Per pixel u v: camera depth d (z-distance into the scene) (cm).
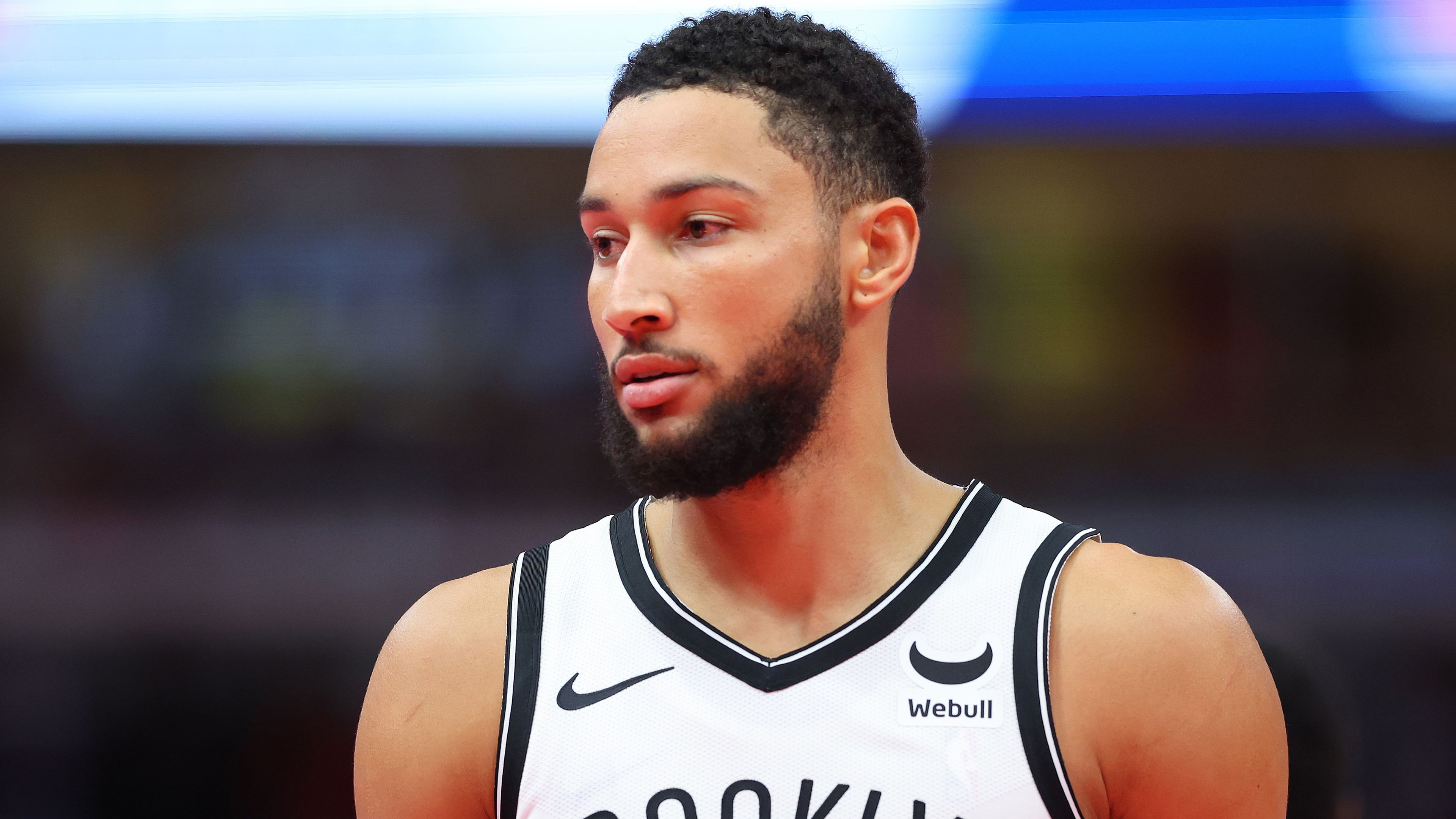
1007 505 446
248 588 2009
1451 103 1914
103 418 2184
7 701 1780
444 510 2167
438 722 425
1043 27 1912
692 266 391
